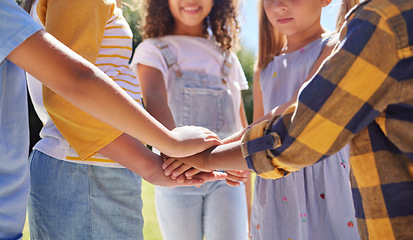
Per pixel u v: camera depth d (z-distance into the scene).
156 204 2.66
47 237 1.64
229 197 2.55
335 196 2.07
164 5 2.83
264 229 2.20
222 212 2.54
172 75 2.69
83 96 1.26
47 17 1.58
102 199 1.66
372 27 1.13
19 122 1.30
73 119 1.55
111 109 1.30
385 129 1.17
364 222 1.22
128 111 1.32
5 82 1.27
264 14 2.49
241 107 2.95
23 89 1.33
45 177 1.64
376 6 1.13
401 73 1.11
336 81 1.17
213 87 2.72
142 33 2.94
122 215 1.71
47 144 1.68
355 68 1.14
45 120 1.85
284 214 2.14
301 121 1.22
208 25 2.91
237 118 2.82
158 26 2.81
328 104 1.18
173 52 2.73
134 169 1.71
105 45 1.75
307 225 2.09
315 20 2.25
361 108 1.16
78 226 1.62
